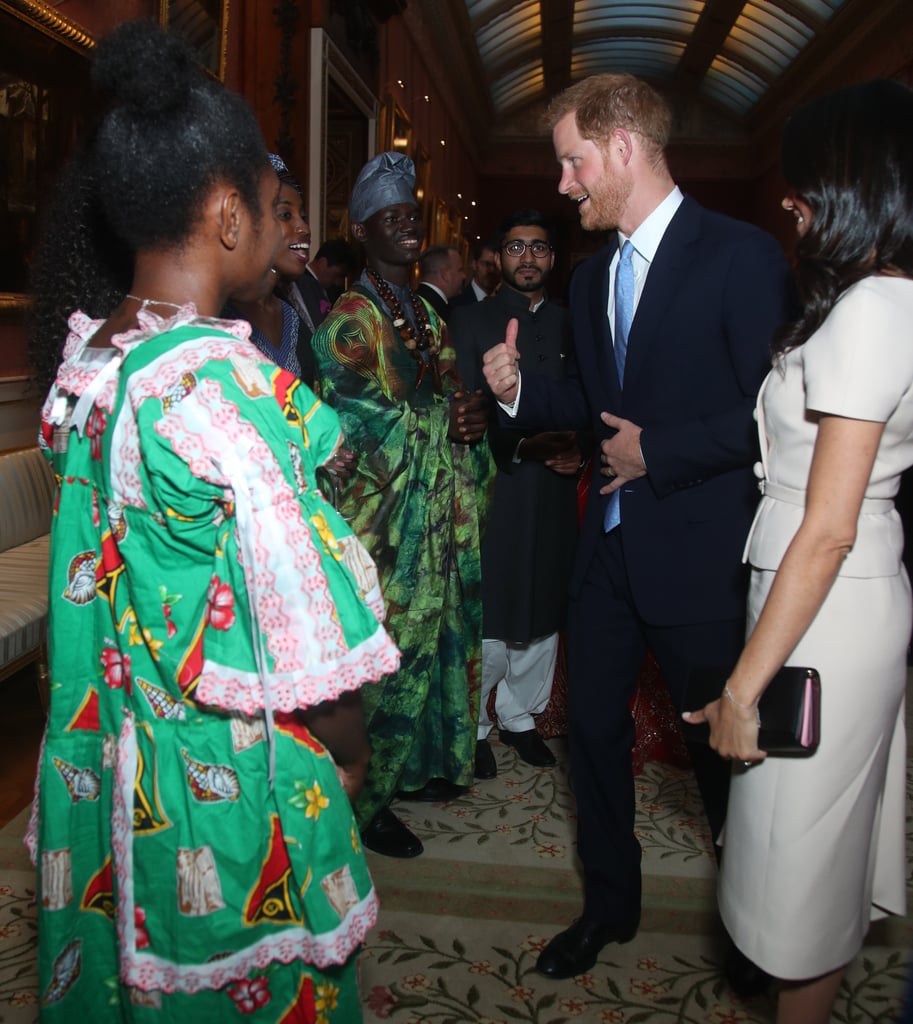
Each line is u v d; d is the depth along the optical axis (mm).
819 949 1557
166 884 1077
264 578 1015
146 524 1050
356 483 2582
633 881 2217
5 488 3643
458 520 2805
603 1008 2076
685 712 1650
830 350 1385
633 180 2016
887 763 1599
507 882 2539
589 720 2199
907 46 10875
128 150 1058
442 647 2857
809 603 1403
